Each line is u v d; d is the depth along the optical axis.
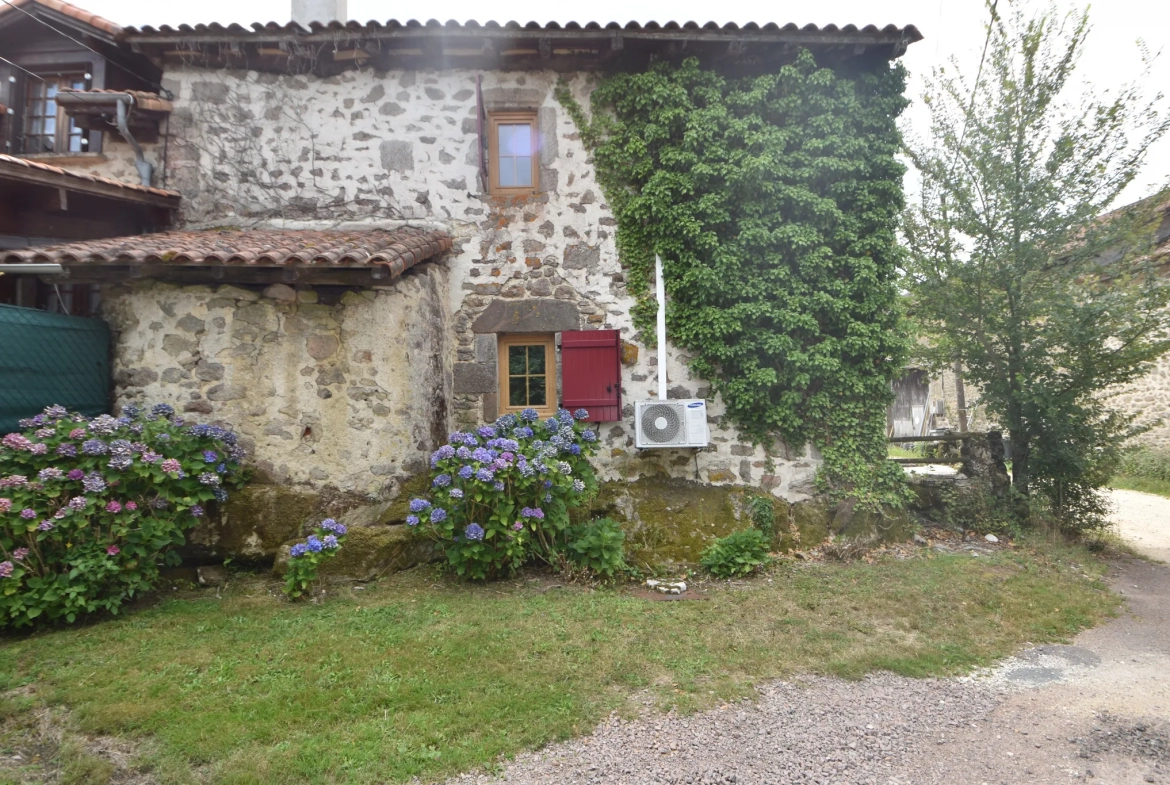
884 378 6.70
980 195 6.80
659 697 3.39
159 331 5.35
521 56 6.82
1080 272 6.62
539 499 5.18
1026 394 6.55
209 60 6.82
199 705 3.16
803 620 4.47
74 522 4.03
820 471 6.68
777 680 3.65
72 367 5.11
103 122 6.84
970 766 2.85
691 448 6.72
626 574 5.45
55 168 5.45
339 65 6.91
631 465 6.73
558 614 4.43
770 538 6.16
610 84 6.75
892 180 6.68
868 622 4.49
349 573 5.11
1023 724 3.22
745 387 6.60
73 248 5.08
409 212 6.84
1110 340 6.93
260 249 5.15
